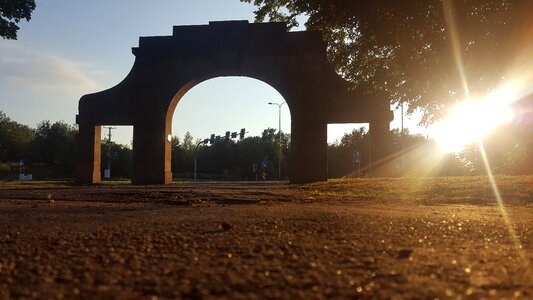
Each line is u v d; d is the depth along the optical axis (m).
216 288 3.67
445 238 6.21
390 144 30.75
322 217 8.52
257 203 13.59
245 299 3.37
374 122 30.89
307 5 22.67
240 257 4.94
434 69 20.41
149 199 15.57
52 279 4.01
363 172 31.56
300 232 6.69
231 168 94.56
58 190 22.45
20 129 102.19
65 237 6.35
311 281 3.87
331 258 4.85
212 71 32.56
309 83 31.52
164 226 7.39
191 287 3.69
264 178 66.88
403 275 4.06
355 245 5.62
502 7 18.23
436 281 3.86
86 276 4.09
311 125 31.33
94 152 33.28
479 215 9.52
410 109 22.97
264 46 32.09
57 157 92.81
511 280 3.90
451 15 18.59
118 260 4.79
